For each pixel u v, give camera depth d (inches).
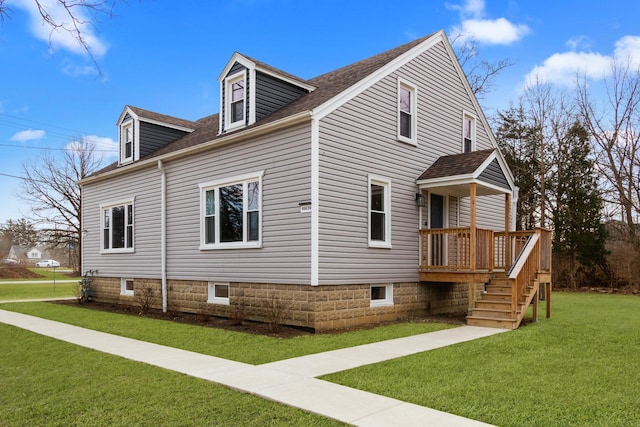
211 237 480.1
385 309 438.9
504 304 412.8
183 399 196.7
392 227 450.9
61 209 1617.9
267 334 363.9
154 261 551.2
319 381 221.8
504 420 168.6
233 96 484.7
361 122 422.3
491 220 608.7
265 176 419.5
